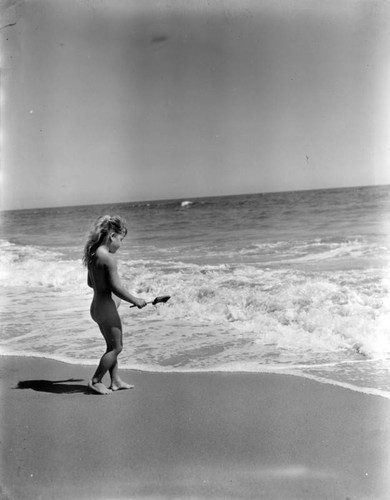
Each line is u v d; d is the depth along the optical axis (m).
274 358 4.39
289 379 3.89
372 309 5.31
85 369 4.37
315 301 5.77
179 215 17.16
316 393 3.61
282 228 12.86
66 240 14.18
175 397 3.67
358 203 13.36
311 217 13.74
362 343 4.50
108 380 4.13
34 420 3.40
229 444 3.02
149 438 3.12
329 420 3.21
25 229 16.03
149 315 6.04
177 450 2.99
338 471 2.76
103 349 4.87
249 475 2.77
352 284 6.42
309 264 8.14
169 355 4.62
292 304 5.74
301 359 4.33
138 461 2.91
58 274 9.04
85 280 8.66
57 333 5.46
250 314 5.70
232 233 13.07
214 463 2.86
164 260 9.65
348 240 10.35
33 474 2.84
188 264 8.95
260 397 3.59
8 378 4.20
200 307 6.09
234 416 3.33
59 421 3.37
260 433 3.11
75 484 2.76
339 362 4.21
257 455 2.90
